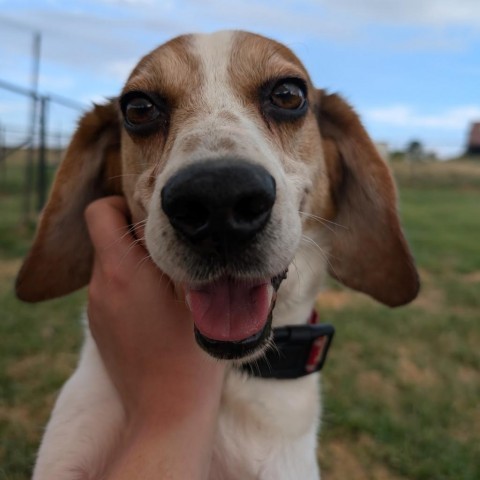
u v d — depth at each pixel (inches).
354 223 10.5
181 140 7.4
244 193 5.9
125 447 6.8
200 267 6.4
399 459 15.7
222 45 9.3
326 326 8.9
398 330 24.8
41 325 23.2
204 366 7.0
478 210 76.2
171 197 6.0
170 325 7.0
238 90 8.9
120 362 7.2
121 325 7.1
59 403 9.0
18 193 74.3
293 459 8.5
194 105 8.7
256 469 8.4
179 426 6.6
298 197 8.8
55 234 10.0
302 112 9.2
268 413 8.5
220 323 6.7
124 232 8.0
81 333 22.5
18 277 10.2
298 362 8.7
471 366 22.0
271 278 6.9
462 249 44.6
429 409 18.1
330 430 16.8
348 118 10.1
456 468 15.5
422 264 38.2
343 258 10.5
